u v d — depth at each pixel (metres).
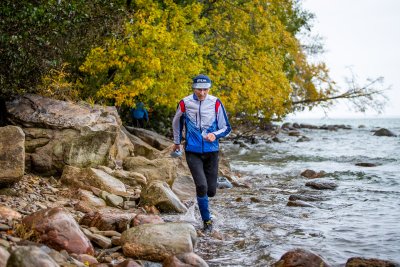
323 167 13.91
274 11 19.20
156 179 8.84
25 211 5.84
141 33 12.59
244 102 17.45
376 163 14.85
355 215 7.45
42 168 8.10
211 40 16.53
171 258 4.52
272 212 7.64
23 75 9.33
